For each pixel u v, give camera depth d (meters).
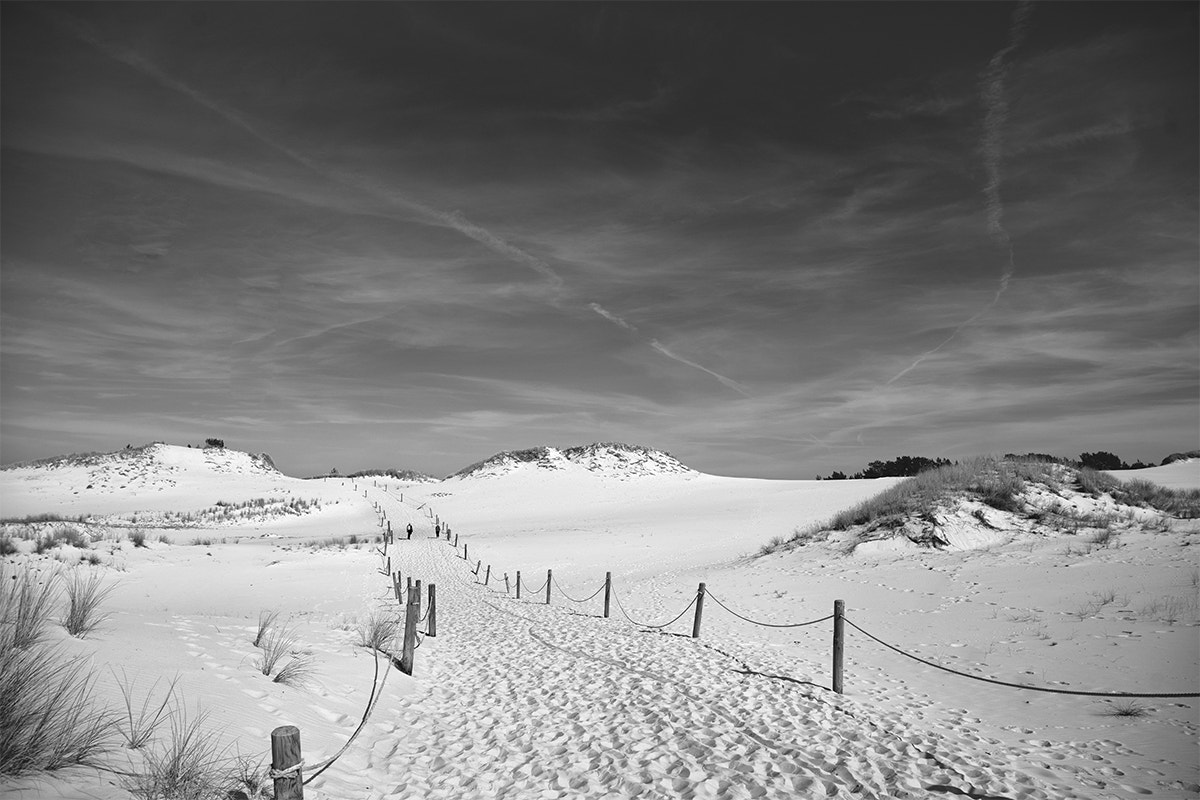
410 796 6.34
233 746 6.22
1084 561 18.56
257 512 69.12
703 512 61.19
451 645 14.98
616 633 16.03
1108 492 25.42
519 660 12.99
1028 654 11.88
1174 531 20.38
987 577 18.52
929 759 7.15
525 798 6.26
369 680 10.21
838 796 6.14
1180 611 13.24
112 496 86.44
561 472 113.12
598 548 41.75
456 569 35.12
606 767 6.98
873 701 9.84
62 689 5.25
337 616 19.52
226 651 9.34
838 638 10.53
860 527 26.22
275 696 8.09
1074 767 7.05
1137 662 10.73
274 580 30.02
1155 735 7.99
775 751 7.38
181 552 34.69
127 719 5.94
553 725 8.61
